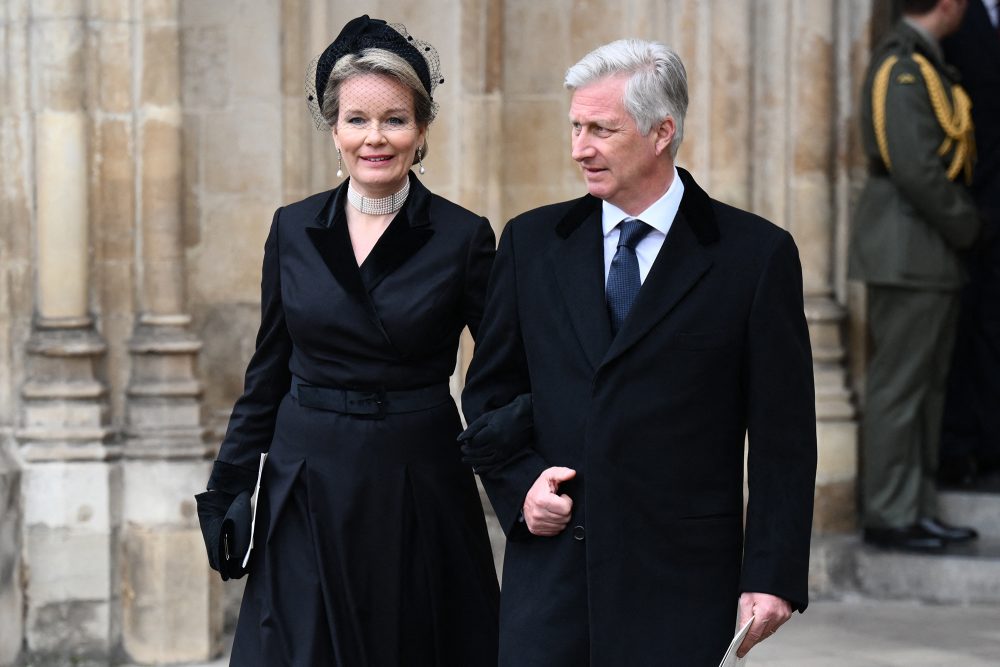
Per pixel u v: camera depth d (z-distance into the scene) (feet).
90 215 64.69
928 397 72.90
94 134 64.69
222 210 70.95
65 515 63.00
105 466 63.31
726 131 72.23
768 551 34.01
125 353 65.26
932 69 70.33
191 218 70.64
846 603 71.05
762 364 34.32
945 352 72.38
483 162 73.92
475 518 42.19
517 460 35.63
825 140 72.59
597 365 34.50
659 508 34.01
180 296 65.72
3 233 64.90
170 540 63.41
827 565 71.97
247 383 42.68
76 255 64.18
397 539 40.37
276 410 42.80
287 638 40.19
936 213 69.36
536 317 35.81
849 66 73.10
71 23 63.41
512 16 75.15
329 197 41.86
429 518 40.81
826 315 72.79
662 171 34.99
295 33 70.90
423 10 73.46
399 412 40.60
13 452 64.08
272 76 70.95
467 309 41.45
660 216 34.96
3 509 62.08
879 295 71.26
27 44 63.87
